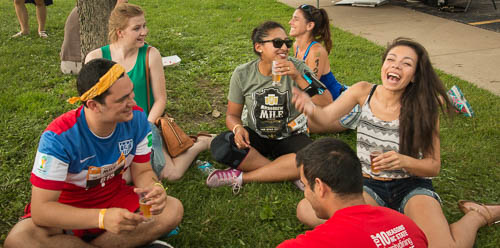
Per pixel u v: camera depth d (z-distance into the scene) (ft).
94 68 7.70
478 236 10.11
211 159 13.56
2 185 12.01
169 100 18.08
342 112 10.34
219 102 17.90
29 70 21.43
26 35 27.71
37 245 8.29
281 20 31.78
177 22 31.48
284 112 12.28
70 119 8.21
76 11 20.47
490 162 13.25
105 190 9.18
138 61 12.37
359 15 33.58
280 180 12.12
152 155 11.71
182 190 11.96
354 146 14.26
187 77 20.58
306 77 11.57
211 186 12.10
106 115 7.97
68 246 8.42
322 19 14.94
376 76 20.33
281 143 12.69
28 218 8.73
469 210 10.38
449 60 22.88
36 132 14.94
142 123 9.33
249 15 33.65
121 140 8.87
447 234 8.87
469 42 25.71
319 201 6.66
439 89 9.55
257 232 10.38
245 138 12.03
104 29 19.47
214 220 10.75
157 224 9.16
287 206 11.23
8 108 16.76
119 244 8.98
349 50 24.63
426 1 36.32
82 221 8.00
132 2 39.37
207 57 23.48
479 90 18.72
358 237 5.86
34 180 8.06
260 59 12.29
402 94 9.76
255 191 11.81
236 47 25.23
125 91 7.90
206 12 35.06
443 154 13.70
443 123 15.80
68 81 20.21
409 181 9.84
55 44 26.02
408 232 6.13
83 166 8.46
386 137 9.87
